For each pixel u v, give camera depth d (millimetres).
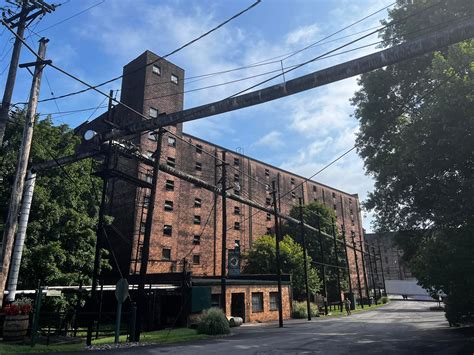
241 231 50000
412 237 19203
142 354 11688
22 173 14297
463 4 15445
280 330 21953
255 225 53219
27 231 20375
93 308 15359
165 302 25469
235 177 51781
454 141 12188
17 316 13938
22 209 17047
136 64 42656
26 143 14570
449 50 12922
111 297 27484
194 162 45625
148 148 38969
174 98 43375
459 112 12227
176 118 13172
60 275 21031
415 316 36875
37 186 21672
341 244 57375
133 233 35469
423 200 16453
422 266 20250
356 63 9422
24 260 19609
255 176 56281
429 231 18469
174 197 40906
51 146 23891
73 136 26297
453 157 12930
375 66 9266
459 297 18078
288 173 64938
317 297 50375
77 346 13359
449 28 8453
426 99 17406
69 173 23906
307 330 21828
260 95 10750
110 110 16875
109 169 16188
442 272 17328
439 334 17797
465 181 12383
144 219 36719
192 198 43688
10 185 20750
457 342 14344
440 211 14734
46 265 20219
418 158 13781
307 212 56938
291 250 44000
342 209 80062
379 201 19531
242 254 46031
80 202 24984
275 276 36438
